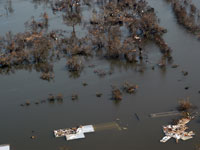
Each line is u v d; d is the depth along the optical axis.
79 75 72.69
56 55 81.06
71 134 53.97
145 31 89.12
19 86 69.94
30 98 65.06
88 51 81.12
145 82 68.38
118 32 88.75
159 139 52.41
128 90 65.25
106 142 52.34
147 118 57.19
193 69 71.94
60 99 63.97
